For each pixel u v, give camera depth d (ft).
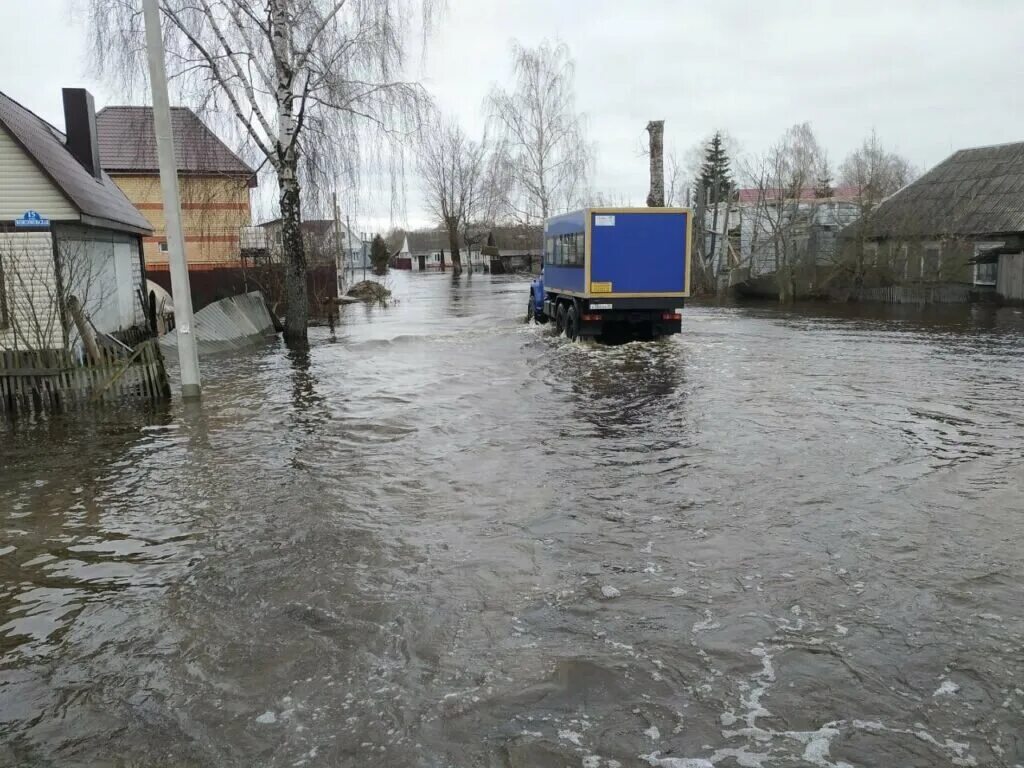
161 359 38.32
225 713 11.69
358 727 11.25
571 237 59.57
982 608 14.46
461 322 82.33
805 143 181.16
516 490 22.27
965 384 39.55
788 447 26.66
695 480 22.93
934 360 48.49
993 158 110.73
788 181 120.88
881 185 142.10
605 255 54.95
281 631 14.17
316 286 99.91
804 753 10.46
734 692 11.91
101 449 28.58
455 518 20.03
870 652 12.98
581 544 18.03
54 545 18.93
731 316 84.79
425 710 11.60
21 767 10.53
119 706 11.97
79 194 47.06
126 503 22.09
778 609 14.57
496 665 12.82
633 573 16.34
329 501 21.66
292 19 59.57
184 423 32.89
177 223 37.17
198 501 22.08
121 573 17.12
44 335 44.16
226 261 100.94
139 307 66.08
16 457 27.63
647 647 13.29
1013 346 55.42
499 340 62.69
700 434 28.81
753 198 151.33
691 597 15.16
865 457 25.31
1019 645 13.10
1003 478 22.81
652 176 98.02
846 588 15.39
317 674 12.67
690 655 13.00
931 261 99.91
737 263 130.41
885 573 16.06
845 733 10.87
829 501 20.74
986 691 11.79
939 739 10.70
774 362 47.93
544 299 71.56
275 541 18.72
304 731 11.18
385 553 17.74
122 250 61.05
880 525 18.86
